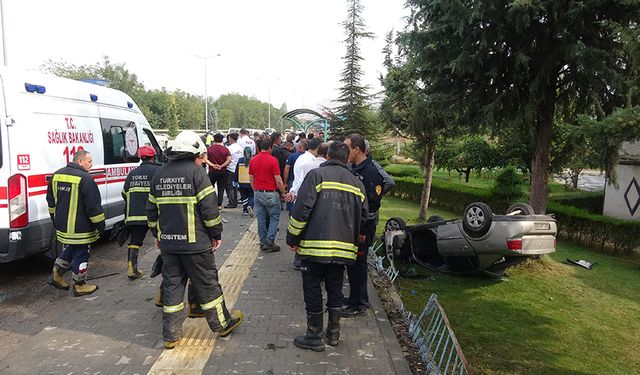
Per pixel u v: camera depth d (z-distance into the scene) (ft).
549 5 20.67
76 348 13.08
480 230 22.15
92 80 25.34
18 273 20.36
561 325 19.57
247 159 34.01
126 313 15.75
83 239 16.99
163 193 12.95
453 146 54.44
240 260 22.58
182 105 228.43
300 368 12.27
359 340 14.16
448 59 23.95
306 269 13.15
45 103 19.44
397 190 60.34
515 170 44.93
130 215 18.99
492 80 23.45
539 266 27.22
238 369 12.10
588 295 23.52
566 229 37.01
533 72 23.79
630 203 43.91
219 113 284.82
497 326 19.19
